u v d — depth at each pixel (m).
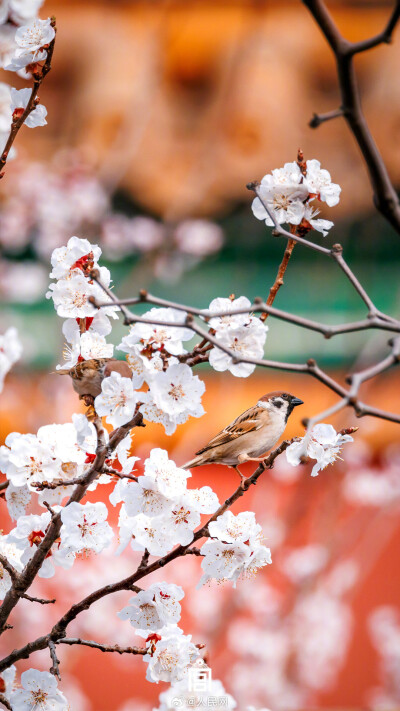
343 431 2.63
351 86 2.11
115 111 14.21
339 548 7.98
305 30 14.93
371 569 9.70
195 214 14.91
